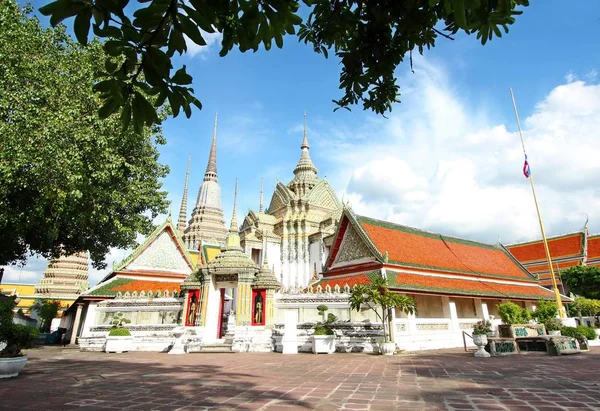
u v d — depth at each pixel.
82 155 15.82
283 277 49.47
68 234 20.06
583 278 41.97
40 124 14.81
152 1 2.77
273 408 6.27
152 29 2.93
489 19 3.61
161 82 3.24
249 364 13.72
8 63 15.07
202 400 7.01
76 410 6.31
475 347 22.72
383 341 18.44
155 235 30.00
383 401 6.75
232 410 6.17
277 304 22.88
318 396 7.28
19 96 14.85
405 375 10.34
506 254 36.91
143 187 21.50
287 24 3.32
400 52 4.91
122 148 19.47
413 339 20.95
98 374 11.01
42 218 17.17
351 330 20.58
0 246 20.20
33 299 58.25
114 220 20.05
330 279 26.23
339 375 10.44
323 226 48.91
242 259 23.16
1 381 9.73
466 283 27.00
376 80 5.33
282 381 9.35
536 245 51.12
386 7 4.22
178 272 30.27
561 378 9.52
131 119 3.33
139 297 24.67
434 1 2.96
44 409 6.42
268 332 21.56
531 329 18.98
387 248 25.14
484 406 6.29
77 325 26.81
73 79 16.50
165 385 8.85
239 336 21.12
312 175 62.31
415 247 27.72
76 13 2.69
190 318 22.84
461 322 24.66
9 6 16.06
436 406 6.30
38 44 17.00
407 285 22.05
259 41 3.39
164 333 22.39
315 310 22.34
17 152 14.09
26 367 12.90
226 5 2.98
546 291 34.16
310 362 14.41
